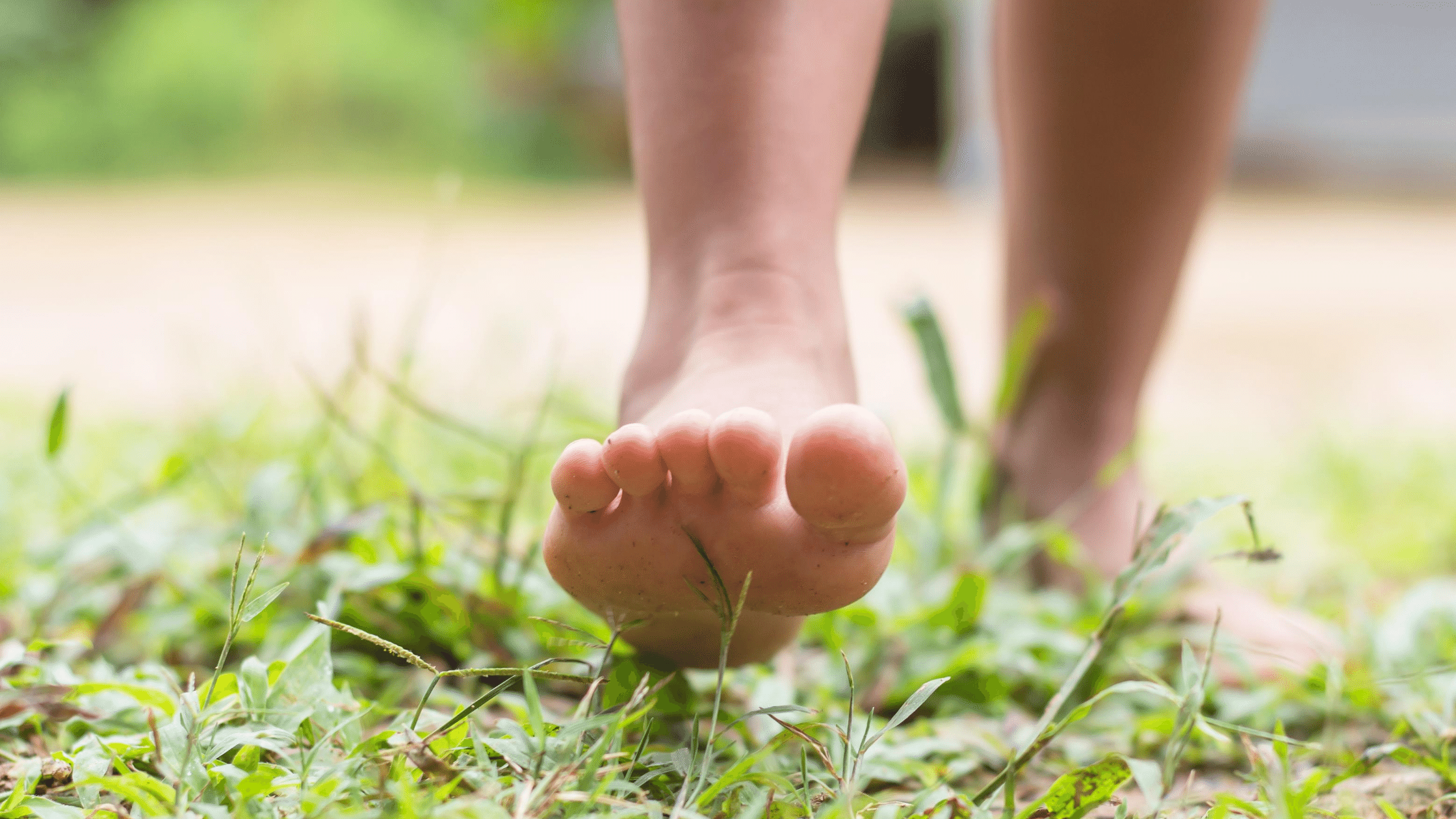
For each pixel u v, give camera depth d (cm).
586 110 819
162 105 729
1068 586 92
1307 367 257
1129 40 86
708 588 66
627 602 67
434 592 79
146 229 487
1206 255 457
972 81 626
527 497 108
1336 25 657
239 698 68
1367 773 73
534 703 65
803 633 88
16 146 716
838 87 75
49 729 72
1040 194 91
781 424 69
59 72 747
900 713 67
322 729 68
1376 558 115
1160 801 66
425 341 243
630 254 432
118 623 81
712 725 66
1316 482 148
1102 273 91
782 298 72
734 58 73
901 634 84
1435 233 513
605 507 66
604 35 824
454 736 67
